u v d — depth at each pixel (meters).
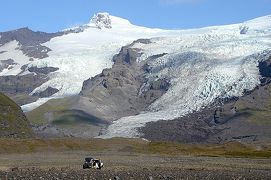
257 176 73.56
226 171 89.75
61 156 193.12
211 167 108.62
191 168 101.81
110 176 66.94
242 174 79.25
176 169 96.06
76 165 115.25
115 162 135.88
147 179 61.66
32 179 59.44
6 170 88.19
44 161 141.00
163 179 63.16
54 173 73.69
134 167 105.38
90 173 75.12
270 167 113.31
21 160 148.38
